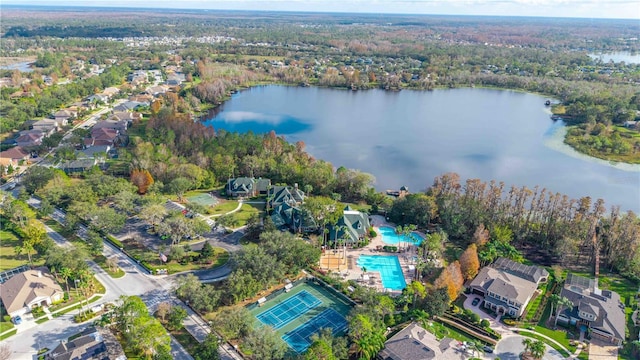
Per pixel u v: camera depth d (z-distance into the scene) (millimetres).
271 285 136375
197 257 150625
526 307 131125
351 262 153625
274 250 141500
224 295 130125
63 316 123125
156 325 110125
